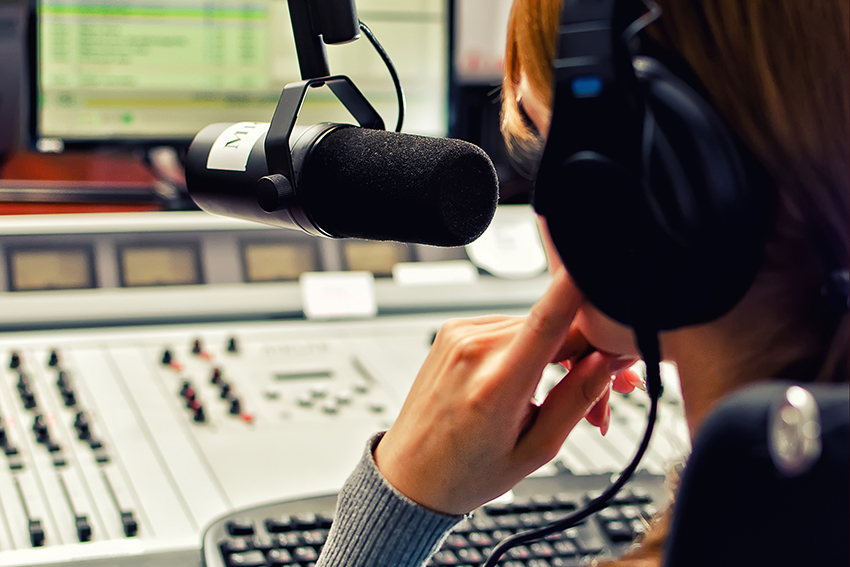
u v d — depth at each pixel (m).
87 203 1.26
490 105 1.51
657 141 0.36
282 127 0.51
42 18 1.23
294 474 0.87
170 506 0.79
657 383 0.39
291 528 0.69
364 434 0.96
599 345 0.47
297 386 1.04
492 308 1.29
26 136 1.26
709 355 0.40
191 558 0.71
